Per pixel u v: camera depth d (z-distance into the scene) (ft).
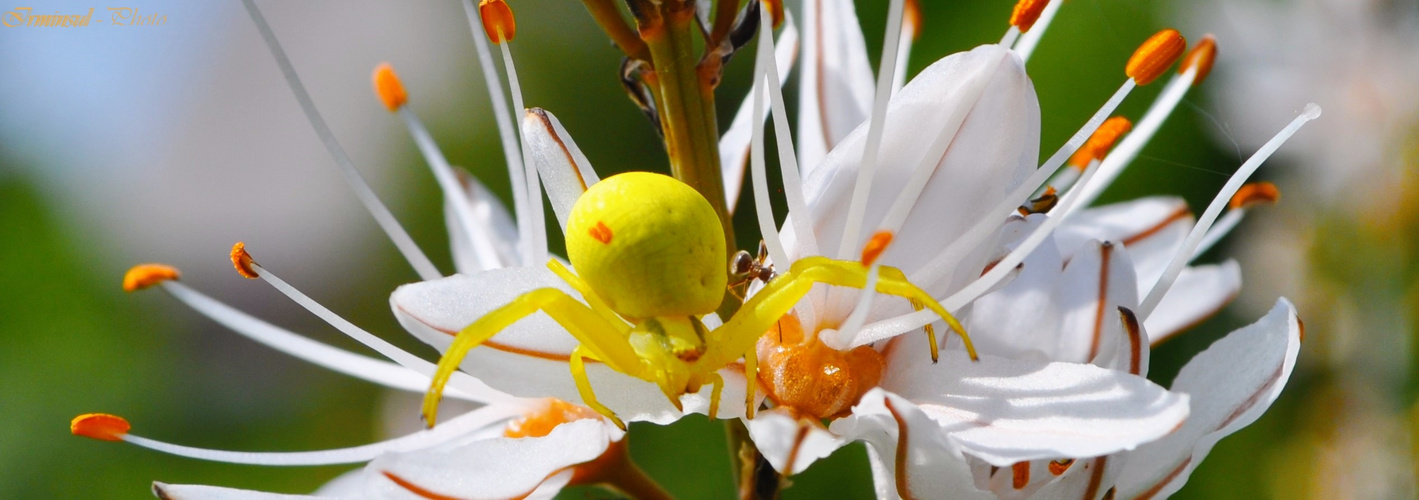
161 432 0.79
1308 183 0.65
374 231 0.84
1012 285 0.47
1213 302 0.51
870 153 0.45
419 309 0.45
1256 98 0.67
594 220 0.44
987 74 0.45
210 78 0.96
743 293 0.48
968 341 0.44
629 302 0.44
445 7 0.86
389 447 0.49
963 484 0.44
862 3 0.72
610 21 0.47
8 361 0.80
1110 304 0.46
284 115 0.95
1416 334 0.63
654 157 0.77
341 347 0.85
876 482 0.46
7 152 0.86
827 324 0.46
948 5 0.70
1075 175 0.47
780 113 0.45
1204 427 0.46
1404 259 0.63
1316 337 0.64
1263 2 0.68
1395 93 0.65
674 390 0.44
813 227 0.46
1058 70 0.68
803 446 0.44
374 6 0.91
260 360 0.83
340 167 0.50
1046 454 0.44
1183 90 0.48
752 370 0.45
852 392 0.46
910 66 0.71
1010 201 0.45
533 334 0.45
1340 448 0.63
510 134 0.50
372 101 0.91
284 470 0.78
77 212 0.88
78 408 0.79
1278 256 0.65
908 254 0.46
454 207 0.54
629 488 0.49
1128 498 0.46
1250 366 0.46
